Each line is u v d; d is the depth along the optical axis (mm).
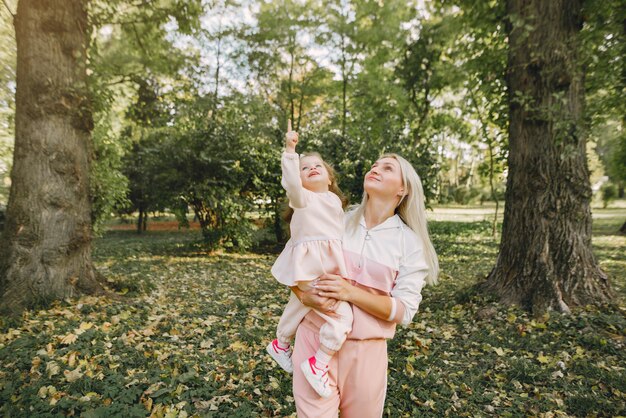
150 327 5047
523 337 4895
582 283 5680
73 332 4617
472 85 7590
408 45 18109
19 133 6035
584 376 3891
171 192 11938
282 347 2172
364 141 13250
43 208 5965
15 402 3051
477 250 13125
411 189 2139
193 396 3289
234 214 12031
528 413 3285
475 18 7270
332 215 2059
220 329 5168
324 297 1873
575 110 5824
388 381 3709
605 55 5973
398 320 1967
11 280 5777
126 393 3164
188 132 12227
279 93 20562
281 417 3098
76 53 6258
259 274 9414
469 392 3574
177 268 10031
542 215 5781
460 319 5621
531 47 5797
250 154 12312
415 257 2066
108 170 9047
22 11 5980
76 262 6270
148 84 12797
